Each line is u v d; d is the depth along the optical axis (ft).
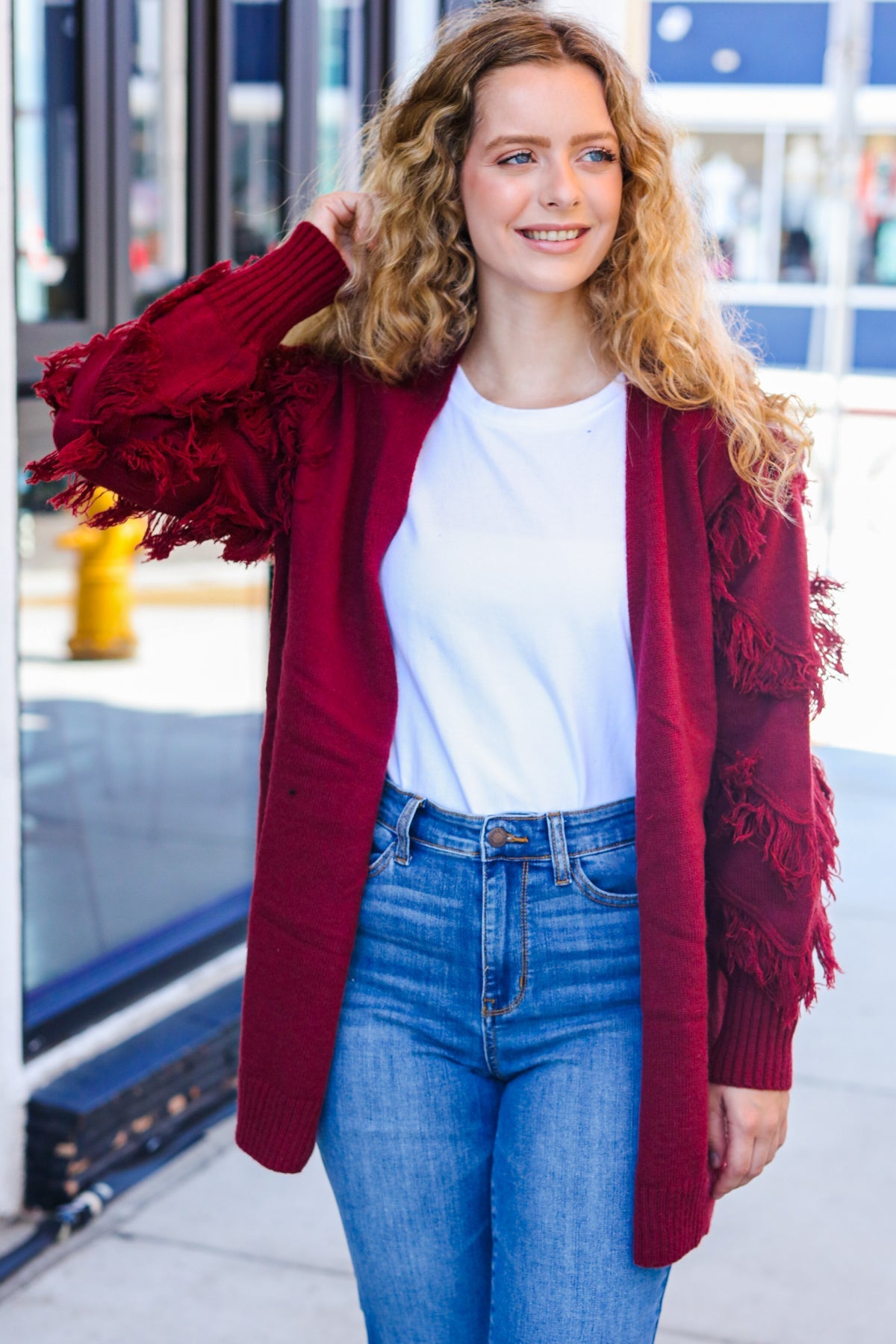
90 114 11.09
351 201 5.92
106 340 5.67
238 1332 8.54
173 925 11.91
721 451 5.36
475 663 5.31
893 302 53.83
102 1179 9.95
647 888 5.13
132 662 14.16
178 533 5.94
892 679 23.13
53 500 5.85
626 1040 5.28
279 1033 5.45
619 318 5.51
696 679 5.28
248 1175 10.28
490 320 5.65
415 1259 5.46
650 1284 5.27
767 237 54.65
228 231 12.45
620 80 5.54
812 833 5.23
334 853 5.39
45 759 13.48
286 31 12.87
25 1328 8.50
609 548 5.28
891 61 51.88
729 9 53.62
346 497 5.58
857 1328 8.75
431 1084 5.39
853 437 37.29
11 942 9.43
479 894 5.28
